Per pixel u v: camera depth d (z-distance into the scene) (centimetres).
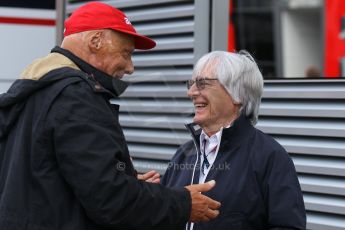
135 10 641
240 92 417
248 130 421
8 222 363
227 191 408
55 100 361
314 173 514
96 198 348
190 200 377
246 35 1554
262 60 1579
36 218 360
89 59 384
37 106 368
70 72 369
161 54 616
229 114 423
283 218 391
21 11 788
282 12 1556
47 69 373
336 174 501
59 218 358
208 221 408
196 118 426
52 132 357
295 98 529
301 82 526
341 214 498
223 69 414
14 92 375
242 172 410
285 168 404
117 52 387
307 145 519
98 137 355
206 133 430
